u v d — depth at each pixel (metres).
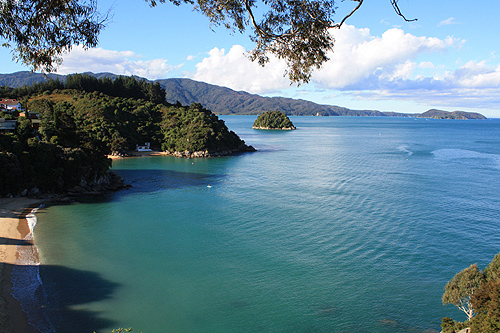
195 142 143.75
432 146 174.50
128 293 34.88
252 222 57.00
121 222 56.97
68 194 73.69
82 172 77.31
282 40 14.74
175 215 61.09
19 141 72.06
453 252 44.53
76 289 35.19
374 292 35.44
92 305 32.50
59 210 62.94
